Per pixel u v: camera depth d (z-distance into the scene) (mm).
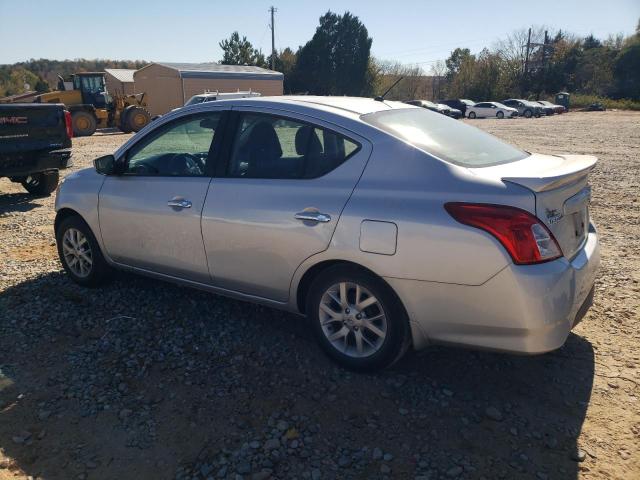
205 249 3846
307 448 2764
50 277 5113
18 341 3850
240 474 2584
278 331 3988
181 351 3703
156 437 2852
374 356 3291
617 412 3020
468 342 2996
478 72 63719
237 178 3699
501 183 2883
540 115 44406
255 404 3121
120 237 4363
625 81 63969
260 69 39219
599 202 8375
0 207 8453
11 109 8203
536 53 66125
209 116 3941
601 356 3607
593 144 18312
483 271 2818
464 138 3627
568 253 3062
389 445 2783
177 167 4062
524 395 3197
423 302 3023
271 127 3637
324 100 3805
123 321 4148
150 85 35562
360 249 3123
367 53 53188
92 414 3037
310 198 3336
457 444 2787
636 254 5691
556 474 2580
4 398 3182
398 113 3707
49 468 2637
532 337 2828
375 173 3201
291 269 3461
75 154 15188
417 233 2949
